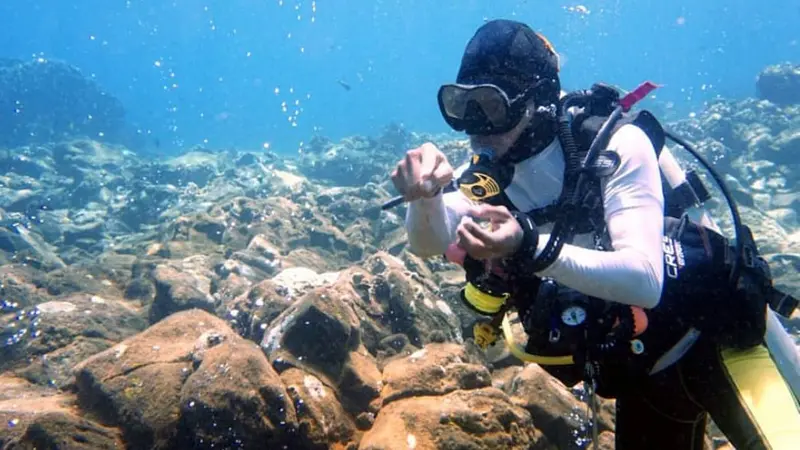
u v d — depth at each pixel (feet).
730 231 29.40
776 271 23.44
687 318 5.36
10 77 78.89
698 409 6.09
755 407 5.18
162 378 10.68
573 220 5.52
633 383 5.83
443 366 11.32
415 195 5.07
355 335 12.36
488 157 6.12
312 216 26.94
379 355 13.34
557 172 6.03
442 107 6.22
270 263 21.06
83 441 9.56
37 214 36.68
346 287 14.33
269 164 52.34
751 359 5.49
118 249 28.45
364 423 10.78
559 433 11.21
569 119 6.15
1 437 9.77
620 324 5.27
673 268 5.34
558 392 11.73
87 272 21.15
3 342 15.37
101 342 15.89
